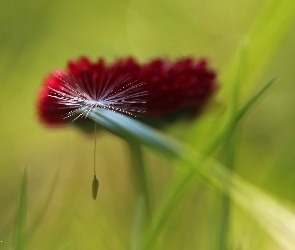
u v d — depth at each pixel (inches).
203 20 15.5
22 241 6.8
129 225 8.5
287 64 12.0
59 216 8.4
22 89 12.7
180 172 7.2
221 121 7.6
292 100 11.6
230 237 7.1
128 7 15.4
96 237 8.1
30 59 13.1
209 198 7.9
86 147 11.2
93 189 6.4
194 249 7.9
